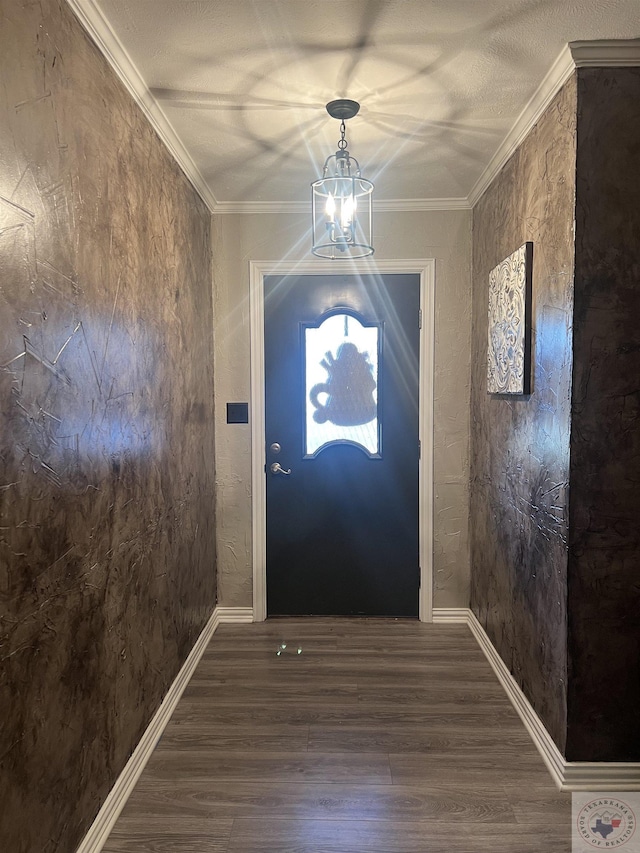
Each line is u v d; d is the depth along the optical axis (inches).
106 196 65.6
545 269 79.1
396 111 84.4
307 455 128.3
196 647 107.8
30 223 48.8
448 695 95.5
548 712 78.2
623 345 69.6
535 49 69.0
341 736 83.7
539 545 81.7
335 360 127.6
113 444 67.4
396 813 68.3
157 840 64.5
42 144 51.0
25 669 48.6
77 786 58.6
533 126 84.4
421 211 124.0
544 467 79.5
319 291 126.5
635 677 71.9
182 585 98.3
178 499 95.9
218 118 85.7
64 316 55.0
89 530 60.8
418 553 128.5
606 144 68.6
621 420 70.2
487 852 62.6
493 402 106.4
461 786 73.0
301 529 129.1
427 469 126.6
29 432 48.6
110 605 66.6
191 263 106.1
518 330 87.2
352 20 63.4
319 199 121.6
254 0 59.4
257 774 75.4
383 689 97.4
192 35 65.4
